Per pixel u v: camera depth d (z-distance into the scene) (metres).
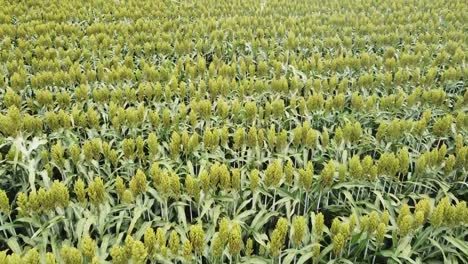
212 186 4.33
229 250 3.51
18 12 11.62
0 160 4.91
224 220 3.47
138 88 6.88
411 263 4.04
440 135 5.51
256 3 13.63
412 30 11.09
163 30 10.72
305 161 5.27
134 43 9.62
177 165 5.04
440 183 4.81
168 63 8.48
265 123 6.15
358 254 3.93
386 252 3.93
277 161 4.19
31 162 4.76
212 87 6.66
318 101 6.16
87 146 4.74
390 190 5.09
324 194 4.83
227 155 5.81
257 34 10.33
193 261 3.71
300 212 4.88
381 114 6.50
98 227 4.20
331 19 11.50
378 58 8.45
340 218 4.74
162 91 7.16
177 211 4.66
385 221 3.78
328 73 8.33
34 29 10.22
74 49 9.27
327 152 5.55
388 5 13.84
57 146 4.68
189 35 9.98
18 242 4.44
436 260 4.16
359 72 8.30
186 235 4.29
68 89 7.37
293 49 9.50
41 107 6.45
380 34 10.34
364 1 14.09
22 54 8.70
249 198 4.80
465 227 4.11
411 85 7.57
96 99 6.42
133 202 4.33
